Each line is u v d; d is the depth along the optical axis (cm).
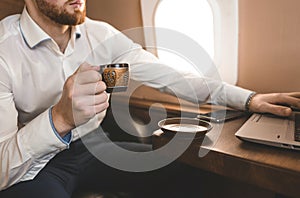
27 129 66
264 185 56
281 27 99
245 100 91
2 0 125
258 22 104
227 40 108
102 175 91
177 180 102
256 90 109
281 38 100
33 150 65
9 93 79
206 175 115
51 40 87
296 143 60
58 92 92
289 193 54
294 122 77
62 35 92
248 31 106
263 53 105
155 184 96
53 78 91
